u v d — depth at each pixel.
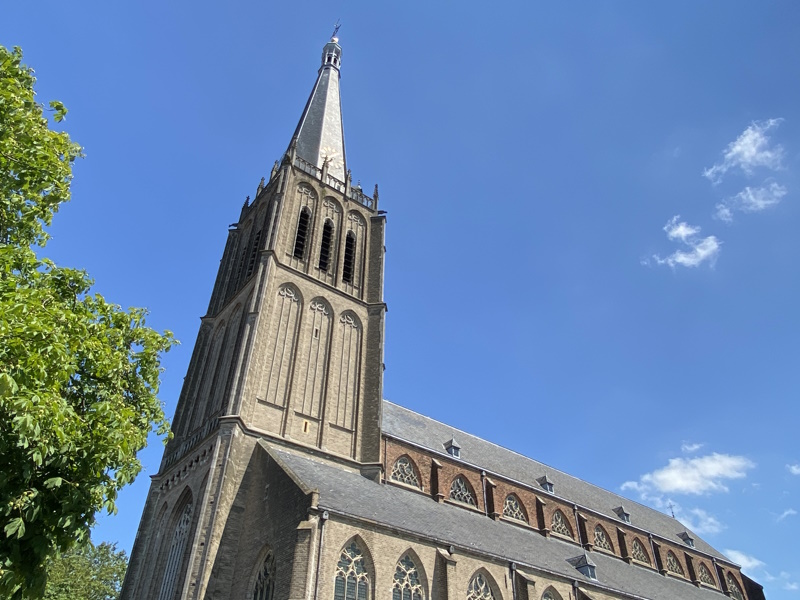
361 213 61.03
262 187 64.31
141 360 22.34
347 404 48.16
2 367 14.92
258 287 47.78
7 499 15.99
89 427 18.59
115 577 62.88
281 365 46.03
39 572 17.23
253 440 41.03
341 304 52.91
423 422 62.19
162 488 47.09
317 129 66.12
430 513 43.25
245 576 33.97
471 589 36.44
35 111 20.08
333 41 78.69
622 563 63.22
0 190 18.78
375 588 32.12
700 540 85.00
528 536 53.31
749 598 80.12
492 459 63.81
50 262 20.58
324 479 38.94
